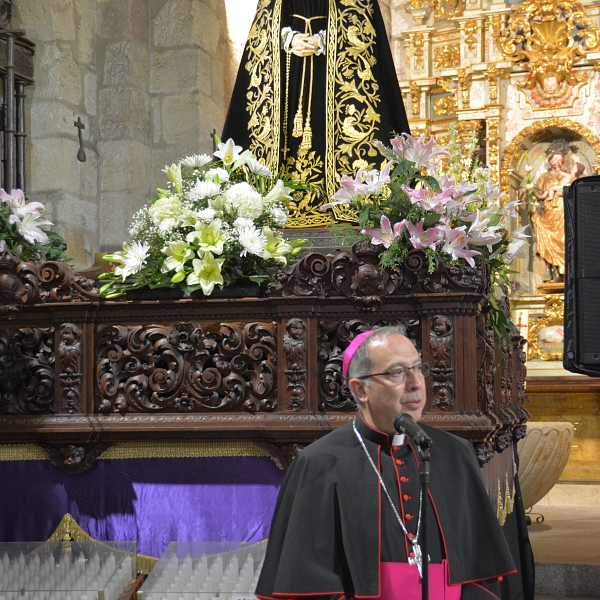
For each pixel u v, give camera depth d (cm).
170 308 565
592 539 1108
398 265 545
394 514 379
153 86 1100
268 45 715
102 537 570
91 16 1059
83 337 567
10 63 921
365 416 395
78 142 1017
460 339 530
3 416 570
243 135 720
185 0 1095
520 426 783
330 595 361
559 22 1563
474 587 381
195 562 520
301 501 377
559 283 1557
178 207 580
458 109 1602
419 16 1648
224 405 555
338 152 688
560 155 1595
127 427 556
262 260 586
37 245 643
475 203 609
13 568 512
